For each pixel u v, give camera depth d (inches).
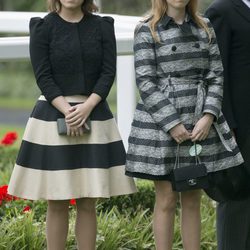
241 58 568.7
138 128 544.7
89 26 545.6
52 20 542.3
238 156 555.5
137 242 641.0
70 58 537.3
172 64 543.2
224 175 570.3
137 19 751.7
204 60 550.9
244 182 582.2
